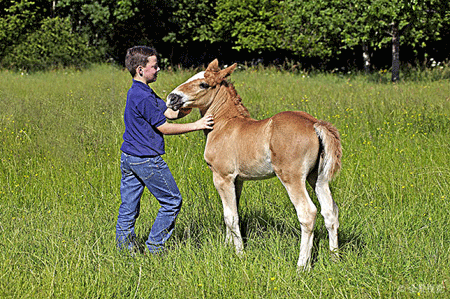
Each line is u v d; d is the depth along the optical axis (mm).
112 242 3973
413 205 4531
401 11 12453
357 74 15172
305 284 3227
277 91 10102
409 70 14883
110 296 3178
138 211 4074
